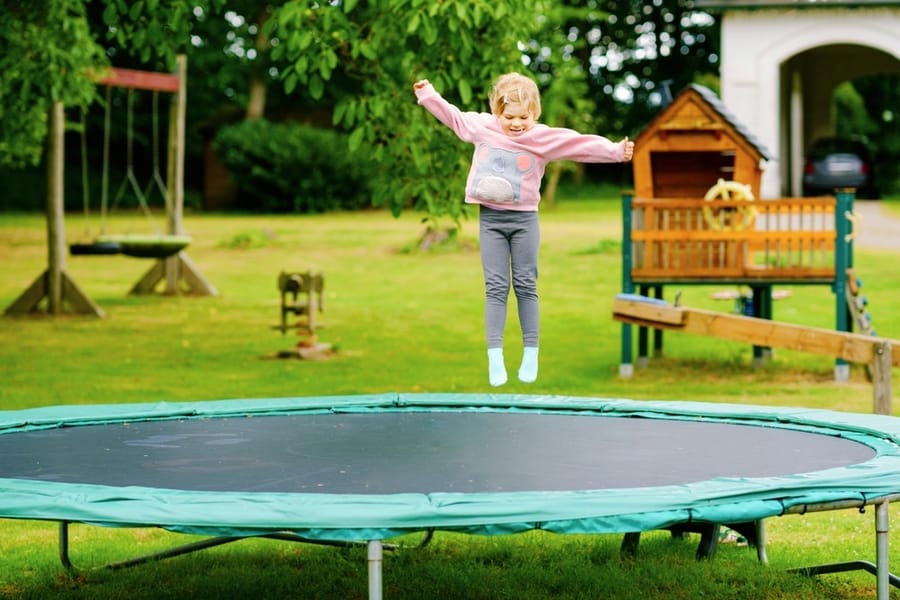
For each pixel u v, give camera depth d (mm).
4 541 5652
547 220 26375
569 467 4312
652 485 3959
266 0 36250
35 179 35531
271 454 4672
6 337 13086
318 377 10531
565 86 32406
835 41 18188
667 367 11227
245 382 10242
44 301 16391
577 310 14883
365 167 31500
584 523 3432
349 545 5371
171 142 16922
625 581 4758
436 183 10914
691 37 42812
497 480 4047
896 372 10805
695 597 4551
